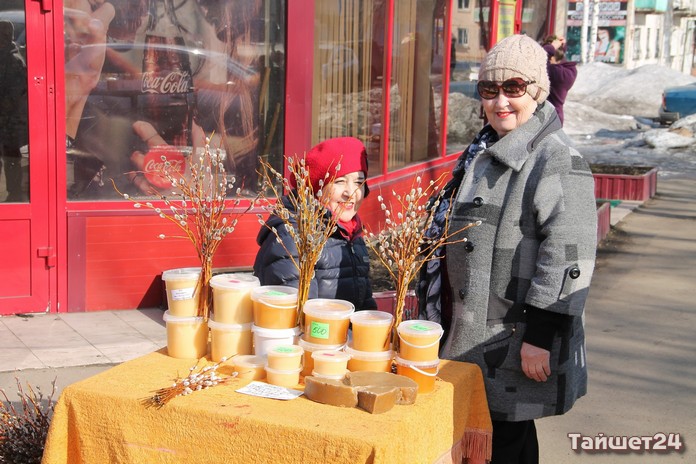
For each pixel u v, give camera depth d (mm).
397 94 9266
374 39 8523
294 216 2971
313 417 2510
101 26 6312
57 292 6445
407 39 9414
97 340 5906
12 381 5152
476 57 11727
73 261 6434
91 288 6508
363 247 3533
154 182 6605
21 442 3381
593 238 3076
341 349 2867
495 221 3178
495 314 3186
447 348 3287
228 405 2594
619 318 6988
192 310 3012
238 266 6859
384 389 2578
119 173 6516
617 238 9859
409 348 2768
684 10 53812
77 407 2730
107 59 6363
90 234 6434
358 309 3484
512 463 3369
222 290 2939
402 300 2953
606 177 12164
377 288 6371
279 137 6988
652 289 7852
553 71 9133
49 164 6305
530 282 3131
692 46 57156
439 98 10570
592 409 5141
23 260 6340
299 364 2799
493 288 3184
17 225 6293
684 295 7676
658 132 18422
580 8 43969
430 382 2768
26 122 6234
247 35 6773
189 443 2584
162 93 6559
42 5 6133
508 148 3158
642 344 6355
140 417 2646
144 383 2779
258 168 6949
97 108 6391
